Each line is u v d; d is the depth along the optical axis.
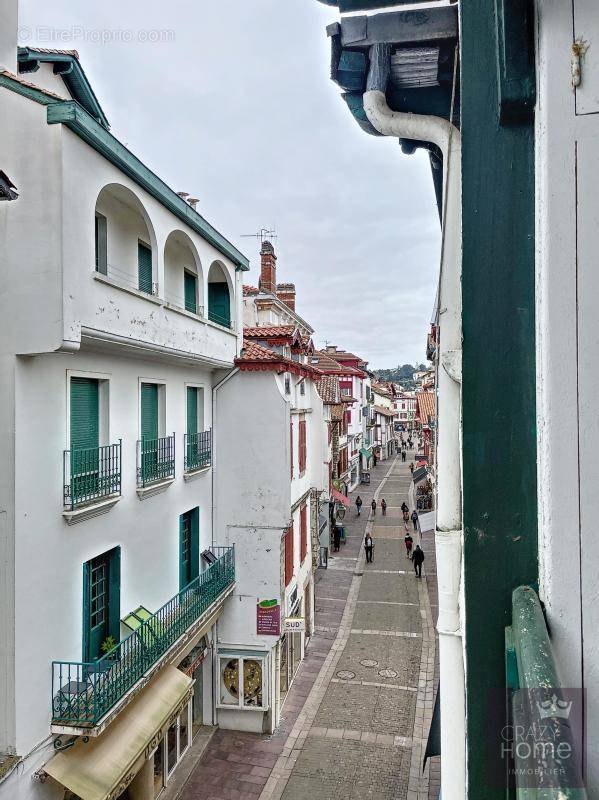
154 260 10.82
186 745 13.64
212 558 14.20
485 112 1.92
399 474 64.81
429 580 26.77
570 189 1.71
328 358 54.25
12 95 7.86
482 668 1.82
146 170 9.96
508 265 1.89
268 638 14.63
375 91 3.18
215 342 13.54
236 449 15.01
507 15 1.80
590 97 1.70
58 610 8.44
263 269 32.72
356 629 21.30
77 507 8.70
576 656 1.63
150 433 12.03
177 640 11.24
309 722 15.09
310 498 21.38
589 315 1.68
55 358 8.50
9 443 7.57
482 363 1.89
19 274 7.74
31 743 7.71
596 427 1.66
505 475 1.85
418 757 13.48
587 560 1.64
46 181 7.73
